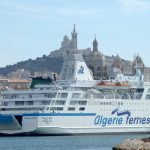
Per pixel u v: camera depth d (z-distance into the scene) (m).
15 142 188.38
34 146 173.38
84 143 184.12
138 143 114.31
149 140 118.06
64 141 192.50
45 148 166.00
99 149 159.38
